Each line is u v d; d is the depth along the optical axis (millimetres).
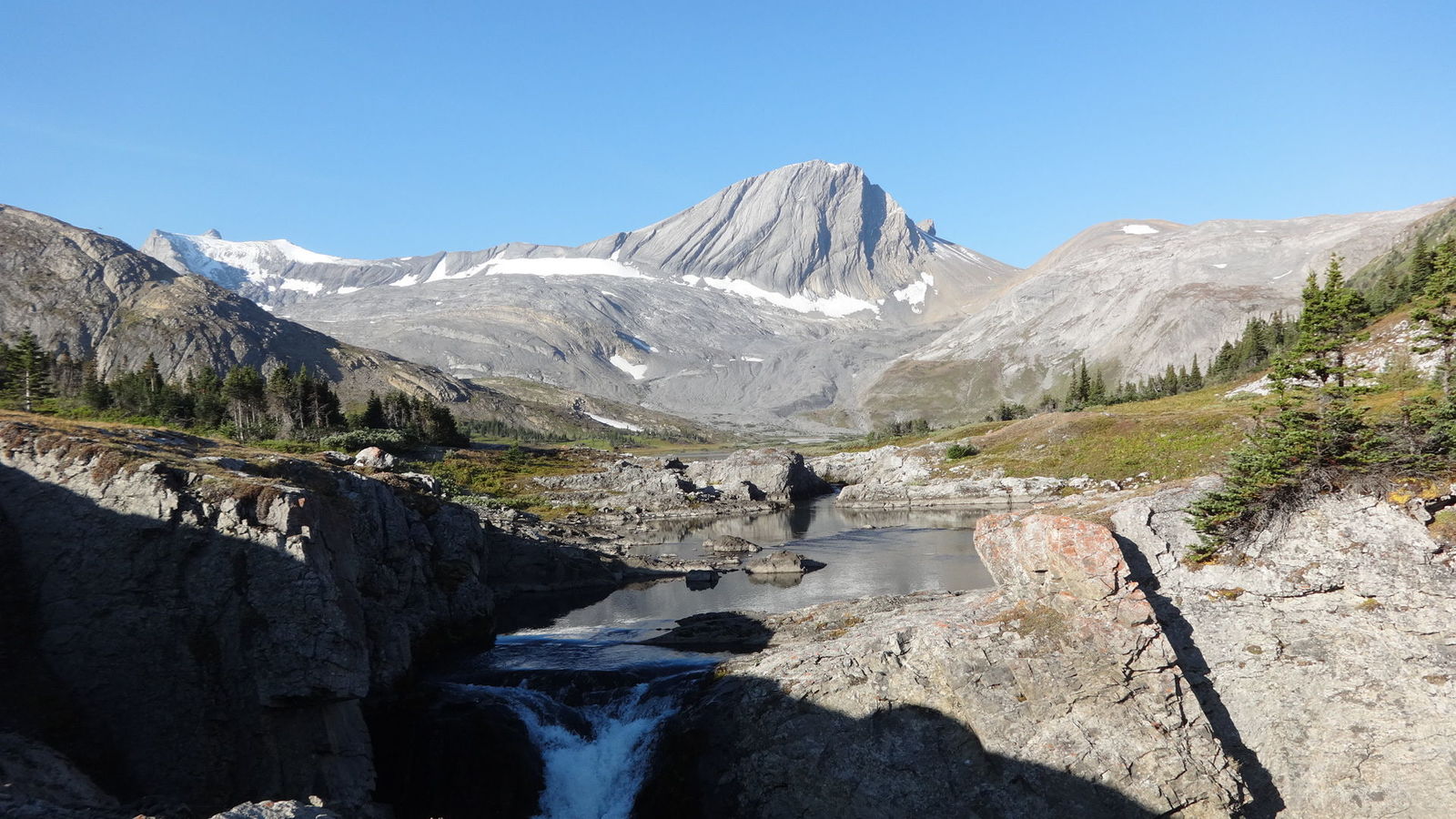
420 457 155375
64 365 187250
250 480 39469
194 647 35062
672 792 40438
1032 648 37688
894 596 60188
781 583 75000
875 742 38094
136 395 153500
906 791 36906
